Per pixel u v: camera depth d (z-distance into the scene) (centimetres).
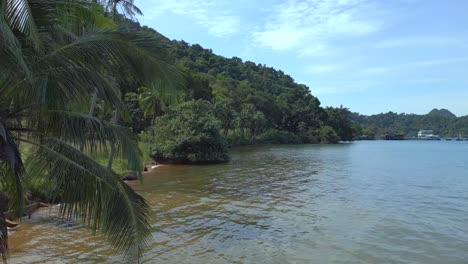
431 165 4947
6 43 519
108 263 1112
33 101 684
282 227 1595
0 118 664
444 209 2039
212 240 1385
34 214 1645
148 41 730
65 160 725
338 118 15512
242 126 10388
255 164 4681
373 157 6425
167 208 1939
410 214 1902
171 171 3766
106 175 759
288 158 5800
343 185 2920
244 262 1168
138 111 6731
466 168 4509
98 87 709
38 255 1174
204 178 3200
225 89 11531
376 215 1864
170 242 1349
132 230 746
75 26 859
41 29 718
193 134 4678
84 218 750
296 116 13612
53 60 686
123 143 791
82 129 731
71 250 1223
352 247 1343
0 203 741
